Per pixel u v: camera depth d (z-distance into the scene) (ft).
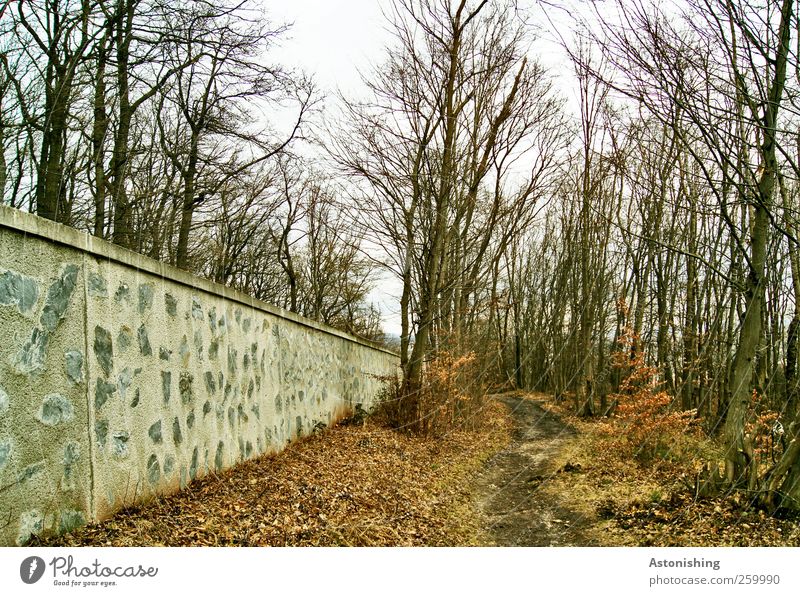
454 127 43.24
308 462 25.79
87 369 13.35
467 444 42.27
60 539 12.01
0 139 28.86
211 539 14.60
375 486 24.62
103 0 29.96
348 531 18.06
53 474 12.08
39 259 11.91
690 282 55.11
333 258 81.25
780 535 18.61
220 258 63.72
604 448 38.73
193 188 48.08
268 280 84.99
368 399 52.70
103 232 37.09
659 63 19.94
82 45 30.60
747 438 22.15
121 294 14.93
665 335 56.54
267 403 25.77
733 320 45.21
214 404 20.26
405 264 46.83
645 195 47.83
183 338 18.25
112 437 14.19
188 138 48.62
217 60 42.19
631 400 36.63
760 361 40.19
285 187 69.21
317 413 34.58
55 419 12.21
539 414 74.59
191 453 18.31
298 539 16.31
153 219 46.42
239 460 22.13
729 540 18.70
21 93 30.01
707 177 21.38
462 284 46.91
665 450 34.12
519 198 50.57
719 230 44.24
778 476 20.72
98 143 34.86
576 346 78.33
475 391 51.08
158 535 13.79
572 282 81.35
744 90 19.83
